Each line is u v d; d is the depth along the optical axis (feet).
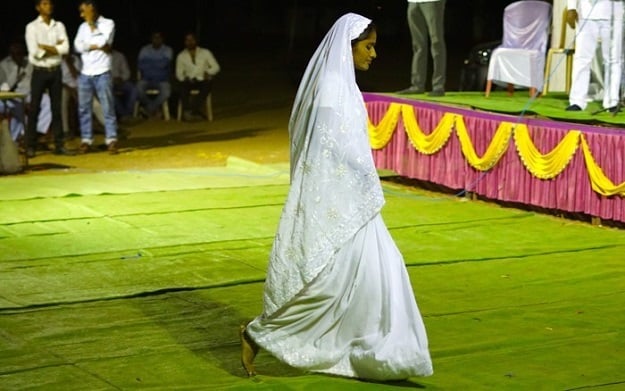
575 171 40.52
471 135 45.11
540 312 28.43
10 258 34.30
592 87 48.88
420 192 47.98
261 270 32.81
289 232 21.81
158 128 70.28
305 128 22.02
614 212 39.29
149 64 73.77
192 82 73.56
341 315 21.88
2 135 52.39
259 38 129.29
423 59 51.80
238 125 72.28
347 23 21.93
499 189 43.93
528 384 22.58
